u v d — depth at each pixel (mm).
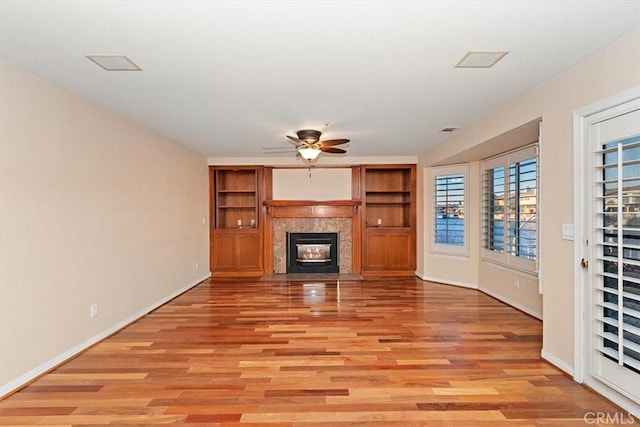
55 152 3061
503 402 2463
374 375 2867
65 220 3180
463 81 3004
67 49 2379
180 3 1842
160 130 4734
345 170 7227
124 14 1946
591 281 2578
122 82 2984
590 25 2107
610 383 2424
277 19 2006
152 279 4824
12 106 2627
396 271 7160
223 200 7551
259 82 2994
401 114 4000
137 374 2900
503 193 5066
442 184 6375
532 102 3215
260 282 6543
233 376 2859
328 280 6695
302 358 3199
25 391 2631
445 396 2547
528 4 1884
